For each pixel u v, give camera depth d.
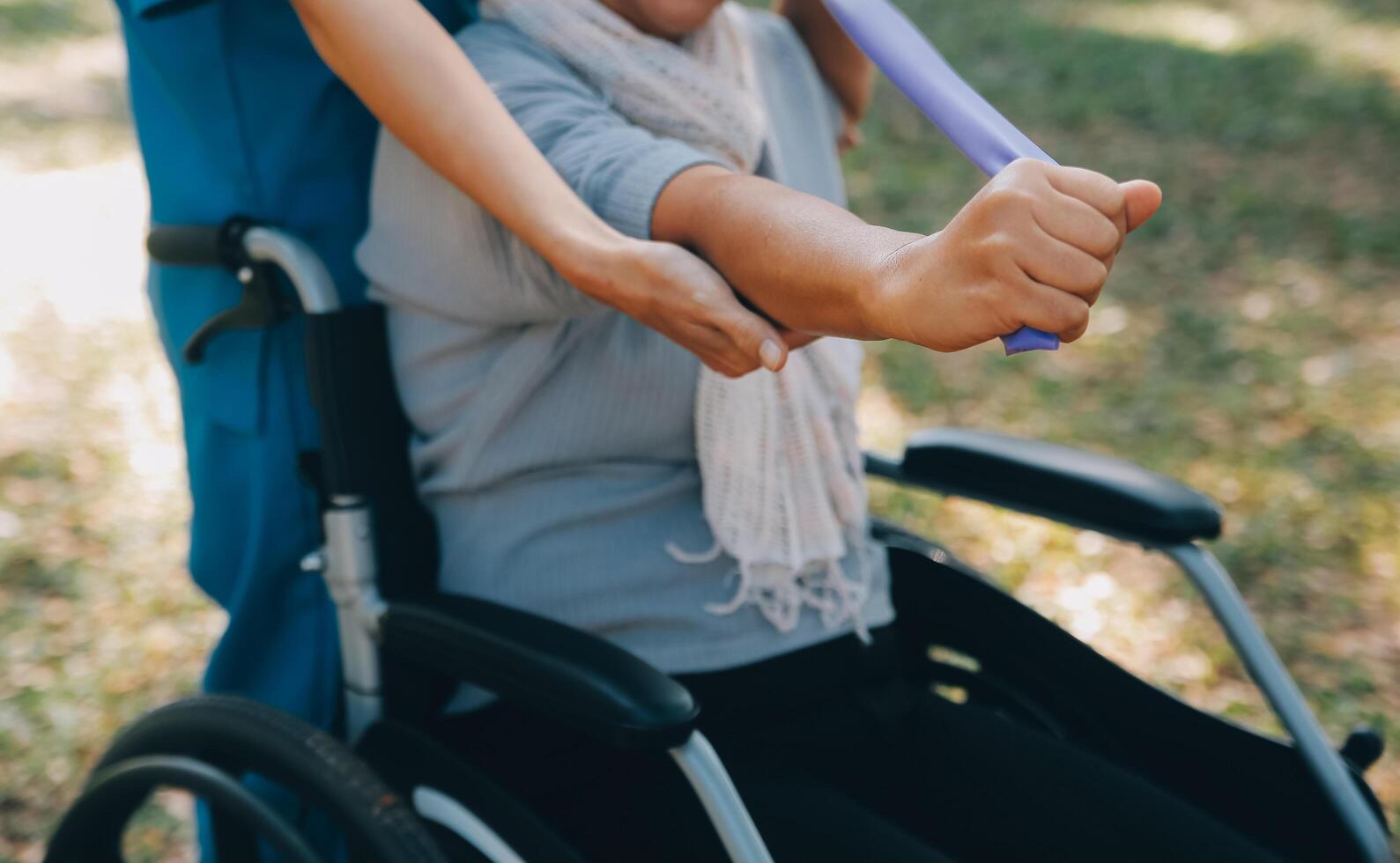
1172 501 1.34
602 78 1.19
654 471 1.28
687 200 0.94
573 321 1.19
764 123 1.32
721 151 1.24
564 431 1.22
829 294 0.81
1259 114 7.05
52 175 5.55
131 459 3.36
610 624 1.23
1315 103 7.23
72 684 2.48
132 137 6.10
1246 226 5.45
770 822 1.18
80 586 2.82
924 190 5.75
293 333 1.36
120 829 1.31
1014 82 7.73
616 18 1.18
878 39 0.87
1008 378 4.06
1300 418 3.82
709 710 1.25
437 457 1.26
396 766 1.20
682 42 1.26
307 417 1.37
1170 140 6.70
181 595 2.79
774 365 0.87
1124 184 0.69
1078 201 0.68
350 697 1.27
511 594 1.23
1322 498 3.35
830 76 1.56
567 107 1.10
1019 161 0.71
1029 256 0.68
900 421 3.78
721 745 1.26
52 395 3.68
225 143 1.30
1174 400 3.94
